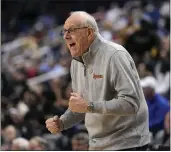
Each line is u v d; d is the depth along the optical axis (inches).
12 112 786.2
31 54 1370.6
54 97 919.0
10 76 1077.8
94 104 360.2
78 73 393.7
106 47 375.6
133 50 959.0
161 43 984.9
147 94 662.5
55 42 1413.6
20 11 1702.8
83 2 1668.3
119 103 358.3
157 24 1171.9
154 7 1498.5
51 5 1708.9
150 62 913.5
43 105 814.5
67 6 1680.6
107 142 381.1
